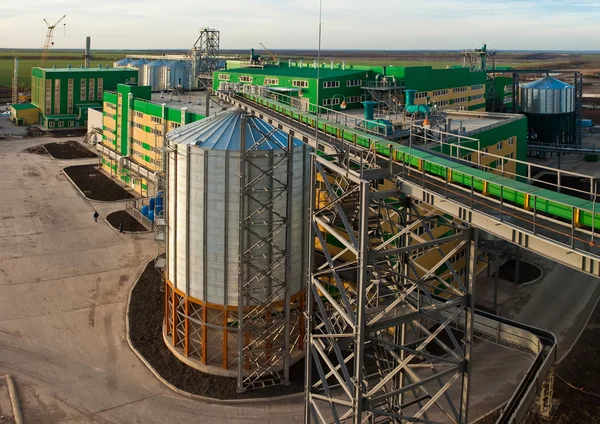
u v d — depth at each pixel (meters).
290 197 36.00
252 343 36.62
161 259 44.38
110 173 95.25
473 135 55.84
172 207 37.81
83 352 39.47
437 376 24.20
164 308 46.31
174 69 151.38
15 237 62.81
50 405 33.38
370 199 24.03
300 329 39.25
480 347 40.56
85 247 60.38
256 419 32.81
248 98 46.34
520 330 31.80
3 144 122.50
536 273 54.75
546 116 107.88
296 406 34.19
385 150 30.42
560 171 21.12
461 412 24.97
